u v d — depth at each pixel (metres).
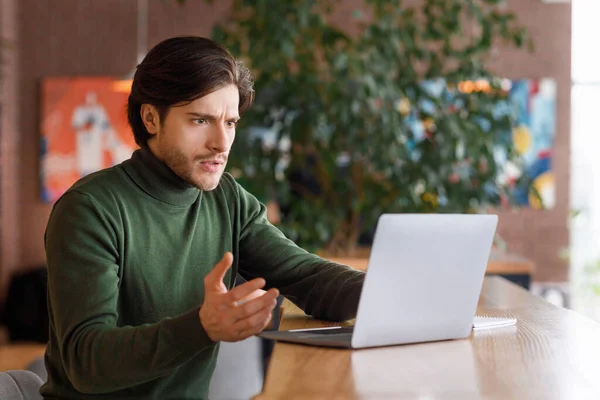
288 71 4.57
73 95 7.66
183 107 1.65
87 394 1.69
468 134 4.54
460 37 4.92
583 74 7.23
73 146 7.68
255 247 2.00
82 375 1.47
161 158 1.76
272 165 4.47
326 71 4.60
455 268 1.66
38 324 7.11
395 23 5.02
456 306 1.68
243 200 2.02
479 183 4.62
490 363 1.47
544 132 7.25
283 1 4.47
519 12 7.25
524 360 1.50
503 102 4.87
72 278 1.56
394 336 1.61
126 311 1.73
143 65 1.69
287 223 4.54
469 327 1.71
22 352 6.68
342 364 1.46
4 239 7.46
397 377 1.36
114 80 7.62
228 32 4.66
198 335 1.36
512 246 7.29
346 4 7.16
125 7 7.60
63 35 7.66
